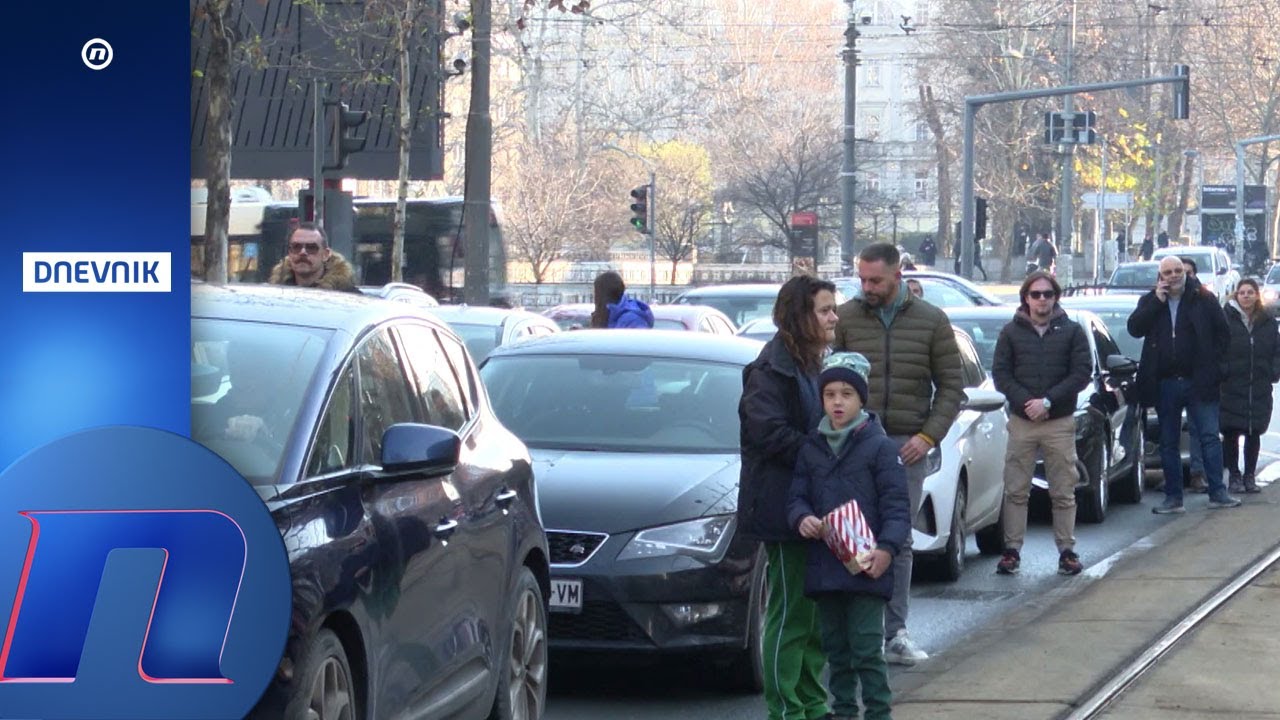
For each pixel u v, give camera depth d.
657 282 76.88
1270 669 10.20
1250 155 102.56
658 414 11.30
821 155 82.94
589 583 9.66
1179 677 9.98
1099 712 9.18
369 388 7.17
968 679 10.06
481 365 12.08
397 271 34.41
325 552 5.98
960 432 14.74
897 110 136.75
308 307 7.36
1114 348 19.53
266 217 45.72
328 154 27.75
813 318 8.66
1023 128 90.88
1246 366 19.72
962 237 48.81
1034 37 90.81
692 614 9.78
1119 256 95.06
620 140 83.69
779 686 8.79
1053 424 14.64
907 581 10.91
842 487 8.45
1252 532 16.02
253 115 39.81
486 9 28.16
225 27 21.80
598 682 10.53
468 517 7.51
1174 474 18.70
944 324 10.86
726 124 87.25
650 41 75.56
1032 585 14.34
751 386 8.69
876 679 8.54
